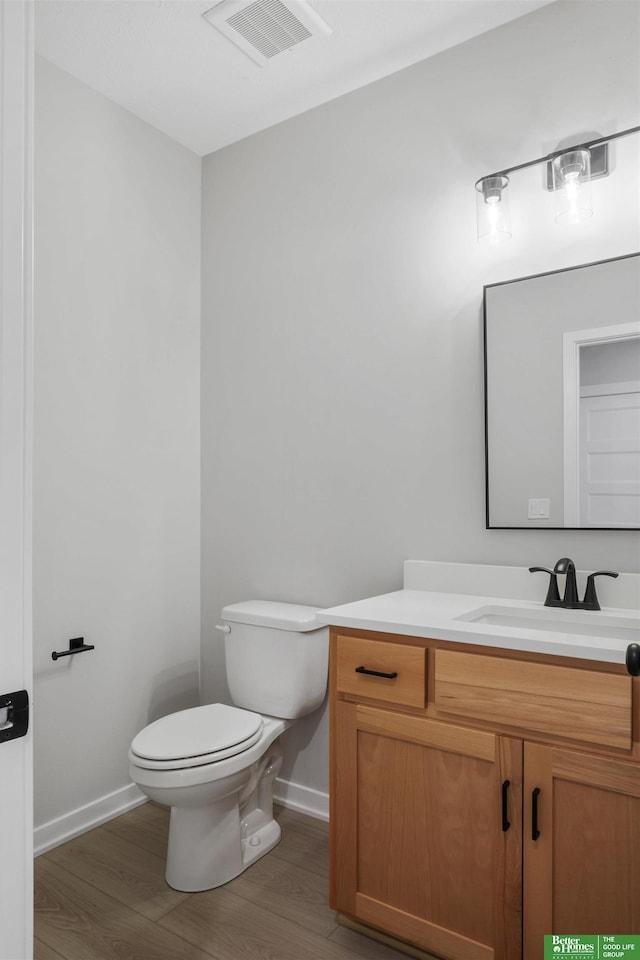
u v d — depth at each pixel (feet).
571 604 5.62
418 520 6.95
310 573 7.78
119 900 5.95
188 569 8.73
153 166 8.28
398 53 6.89
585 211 5.55
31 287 3.27
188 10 6.23
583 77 6.00
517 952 4.54
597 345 5.85
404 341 7.08
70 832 7.06
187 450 8.75
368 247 7.38
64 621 7.09
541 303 6.15
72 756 7.14
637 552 5.67
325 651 7.16
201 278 9.02
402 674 5.08
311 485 7.79
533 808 4.47
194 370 8.88
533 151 6.27
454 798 4.86
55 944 5.38
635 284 5.66
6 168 3.15
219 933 5.51
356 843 5.35
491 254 6.50
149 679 8.11
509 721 4.58
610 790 4.22
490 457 6.41
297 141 8.04
